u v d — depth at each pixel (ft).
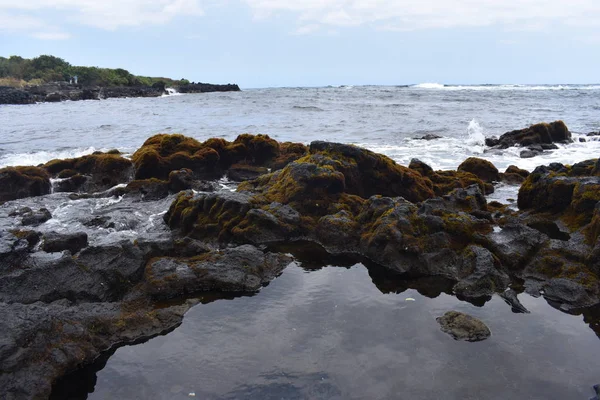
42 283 25.75
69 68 400.88
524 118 123.65
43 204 46.11
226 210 37.01
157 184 48.98
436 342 22.03
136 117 144.77
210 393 18.89
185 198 39.27
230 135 96.94
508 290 27.25
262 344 22.16
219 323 24.21
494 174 55.36
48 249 31.58
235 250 30.48
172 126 115.44
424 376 19.60
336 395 18.56
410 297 26.94
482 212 36.88
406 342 22.08
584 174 41.27
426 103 191.11
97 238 35.73
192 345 22.30
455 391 18.67
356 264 32.04
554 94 254.88
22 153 74.28
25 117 148.46
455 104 181.47
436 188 47.85
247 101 231.50
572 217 35.29
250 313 25.20
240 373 20.06
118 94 334.85
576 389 18.72
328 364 20.49
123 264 28.17
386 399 18.29
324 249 34.68
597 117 123.24
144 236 33.35
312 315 24.82
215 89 463.42
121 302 25.93
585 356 20.93
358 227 35.24
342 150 44.75
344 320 24.23
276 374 19.92
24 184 49.98
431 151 75.66
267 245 35.24
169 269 28.14
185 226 37.58
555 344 21.89
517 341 22.13
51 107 208.85
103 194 49.01
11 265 26.63
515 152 74.28
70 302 25.27
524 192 40.09
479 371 19.89
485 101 197.98
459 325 23.08
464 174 51.80
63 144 86.17
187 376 20.02
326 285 28.66
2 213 41.98
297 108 171.01
